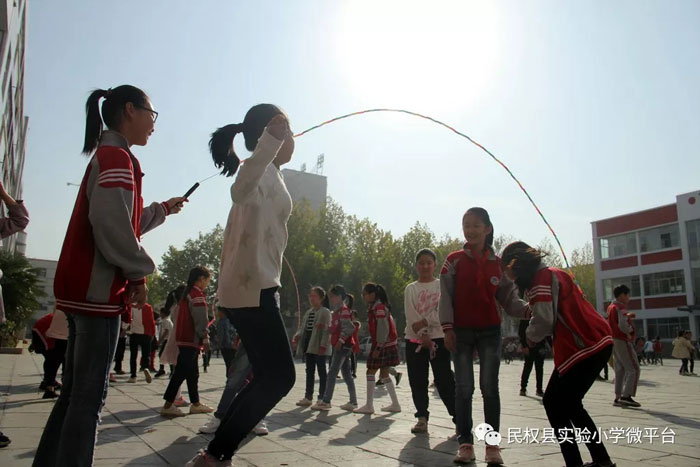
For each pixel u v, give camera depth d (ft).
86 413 8.10
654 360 105.40
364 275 162.50
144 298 9.23
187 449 14.47
